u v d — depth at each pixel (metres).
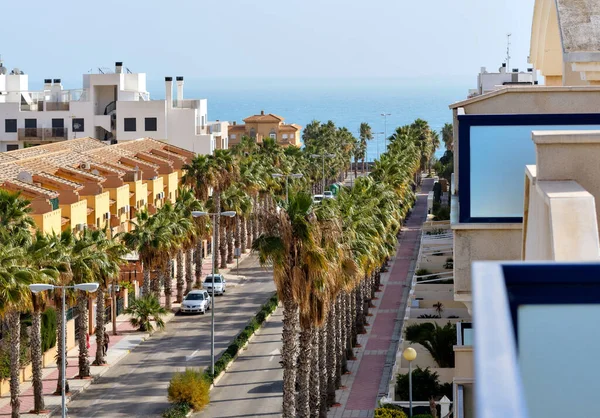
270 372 60.00
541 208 8.61
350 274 47.31
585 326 4.16
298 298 42.28
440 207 120.88
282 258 41.59
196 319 75.75
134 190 88.69
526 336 4.16
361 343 68.62
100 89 130.38
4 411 51.69
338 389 57.09
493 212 13.88
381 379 59.09
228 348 63.81
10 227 52.22
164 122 127.56
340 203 60.38
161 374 59.50
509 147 13.66
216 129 137.38
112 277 58.28
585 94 16.02
